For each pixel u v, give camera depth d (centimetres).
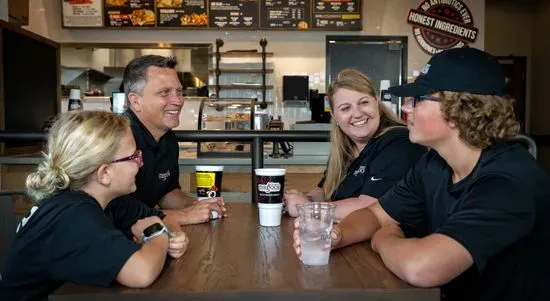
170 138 202
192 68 629
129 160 121
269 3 593
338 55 624
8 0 310
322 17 596
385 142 170
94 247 100
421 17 616
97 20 591
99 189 120
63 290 94
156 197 196
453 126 112
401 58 622
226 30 604
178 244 112
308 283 94
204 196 176
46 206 109
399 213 139
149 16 590
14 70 280
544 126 759
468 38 614
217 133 209
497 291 112
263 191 149
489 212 98
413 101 115
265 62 609
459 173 118
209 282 95
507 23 806
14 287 110
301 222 107
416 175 137
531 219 101
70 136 116
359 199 164
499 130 109
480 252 95
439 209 123
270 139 210
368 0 616
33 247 107
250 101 405
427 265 94
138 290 93
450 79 109
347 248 124
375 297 90
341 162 191
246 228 148
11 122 275
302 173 284
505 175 104
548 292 108
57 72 351
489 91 108
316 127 383
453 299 121
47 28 602
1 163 235
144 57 188
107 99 575
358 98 176
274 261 110
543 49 761
